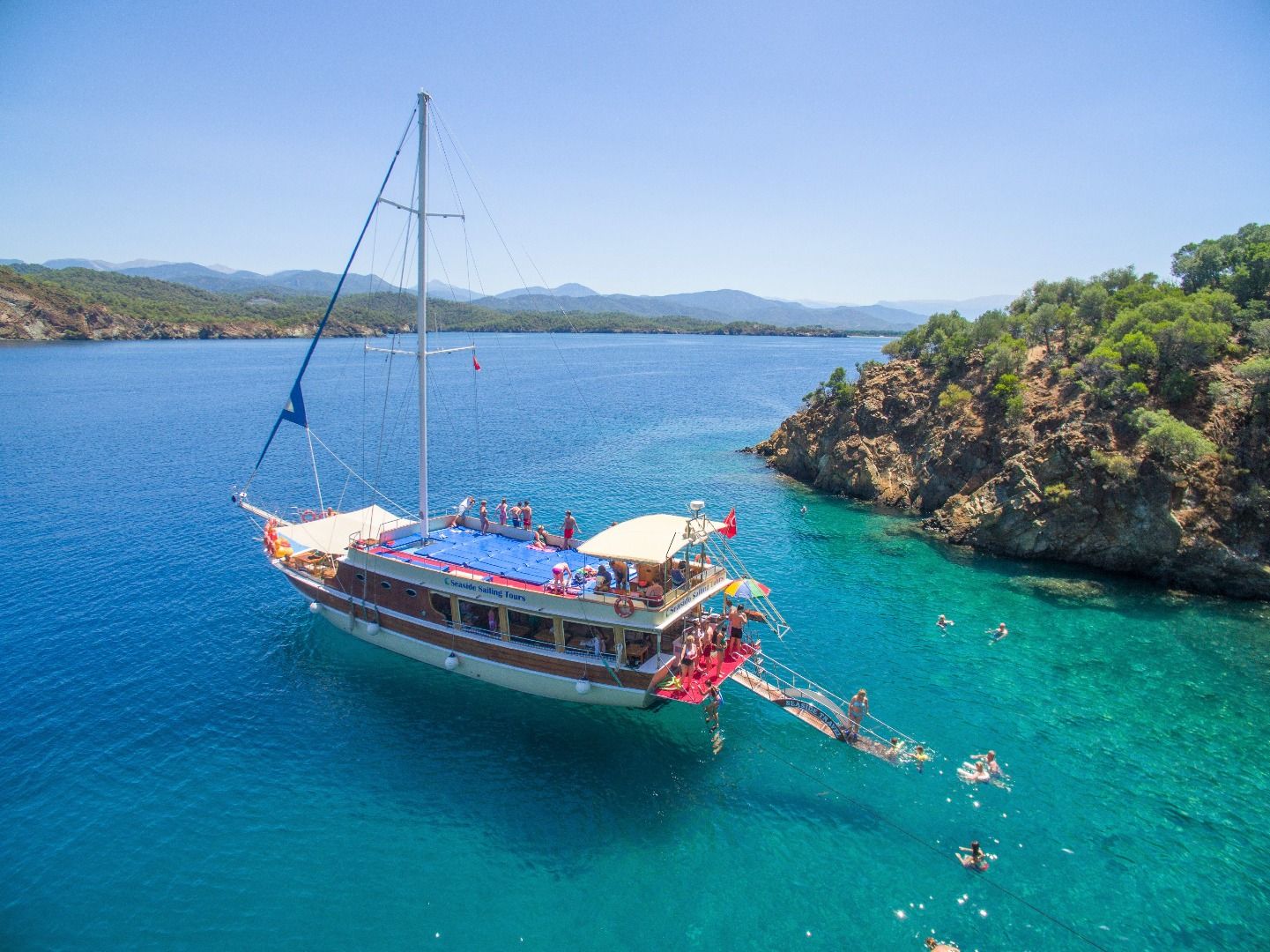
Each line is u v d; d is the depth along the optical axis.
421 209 30.08
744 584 30.27
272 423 93.81
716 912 18.62
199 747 25.03
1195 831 21.27
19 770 23.62
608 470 68.62
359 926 18.02
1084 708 27.73
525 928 18.08
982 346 62.25
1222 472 39.62
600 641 26.17
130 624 34.34
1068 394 48.84
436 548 32.25
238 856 20.22
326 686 29.06
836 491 60.53
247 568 41.91
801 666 31.08
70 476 63.59
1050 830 21.42
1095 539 41.38
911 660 31.52
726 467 70.31
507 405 117.56
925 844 21.03
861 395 63.81
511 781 23.66
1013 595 38.44
